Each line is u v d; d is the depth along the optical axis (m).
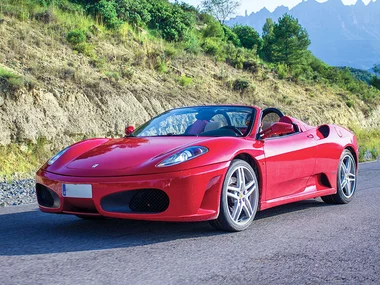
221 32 36.25
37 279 2.91
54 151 14.56
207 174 4.06
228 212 4.23
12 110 14.09
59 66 17.39
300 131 5.52
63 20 21.23
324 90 35.53
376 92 44.66
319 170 5.60
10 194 7.91
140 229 4.46
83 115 15.91
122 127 16.80
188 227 4.54
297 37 39.69
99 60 19.33
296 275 3.05
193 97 21.61
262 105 25.34
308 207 5.87
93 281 2.88
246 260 3.39
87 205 4.03
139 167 3.99
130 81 19.53
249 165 4.50
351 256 3.53
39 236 4.19
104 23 23.53
